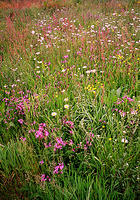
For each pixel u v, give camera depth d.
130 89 3.43
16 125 3.01
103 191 1.95
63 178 2.08
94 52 4.37
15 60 4.71
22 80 3.76
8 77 4.05
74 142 2.53
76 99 3.22
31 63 4.63
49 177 2.17
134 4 9.37
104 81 3.59
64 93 3.18
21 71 4.07
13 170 2.32
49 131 2.53
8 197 2.03
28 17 8.85
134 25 6.26
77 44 5.01
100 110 2.96
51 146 2.35
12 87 3.61
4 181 2.25
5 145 2.54
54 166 2.21
